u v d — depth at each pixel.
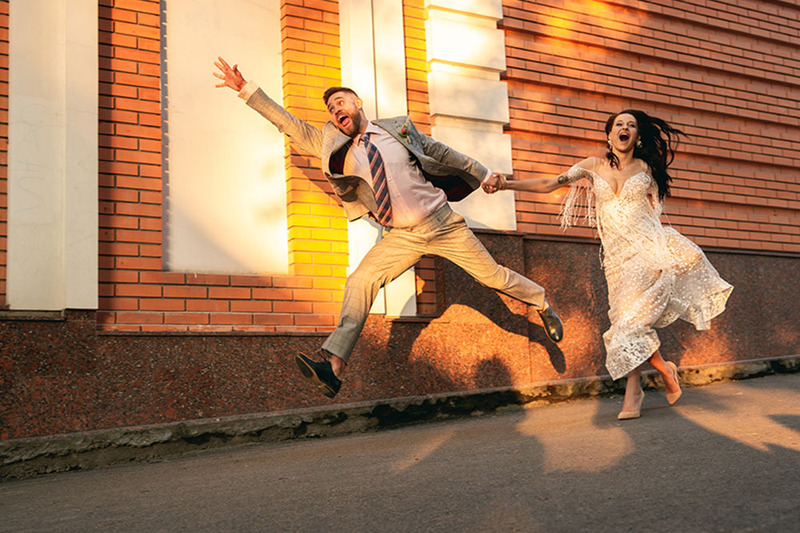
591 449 3.62
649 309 4.74
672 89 7.31
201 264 5.14
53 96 4.69
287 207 5.48
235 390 4.87
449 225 4.66
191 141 5.22
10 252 4.46
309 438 4.98
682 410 4.82
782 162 7.87
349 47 5.75
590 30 6.91
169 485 3.56
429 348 5.59
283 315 5.21
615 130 5.00
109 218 4.75
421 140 4.72
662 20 7.38
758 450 3.34
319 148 4.61
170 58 5.23
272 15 5.66
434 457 3.75
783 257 7.66
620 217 4.93
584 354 6.36
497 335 5.89
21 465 4.19
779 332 7.47
